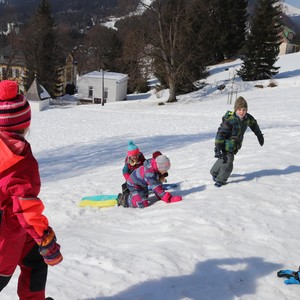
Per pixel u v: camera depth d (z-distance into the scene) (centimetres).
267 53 4412
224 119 645
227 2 5484
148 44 4075
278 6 4575
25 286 281
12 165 229
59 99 6212
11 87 236
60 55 6744
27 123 246
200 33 4522
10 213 240
